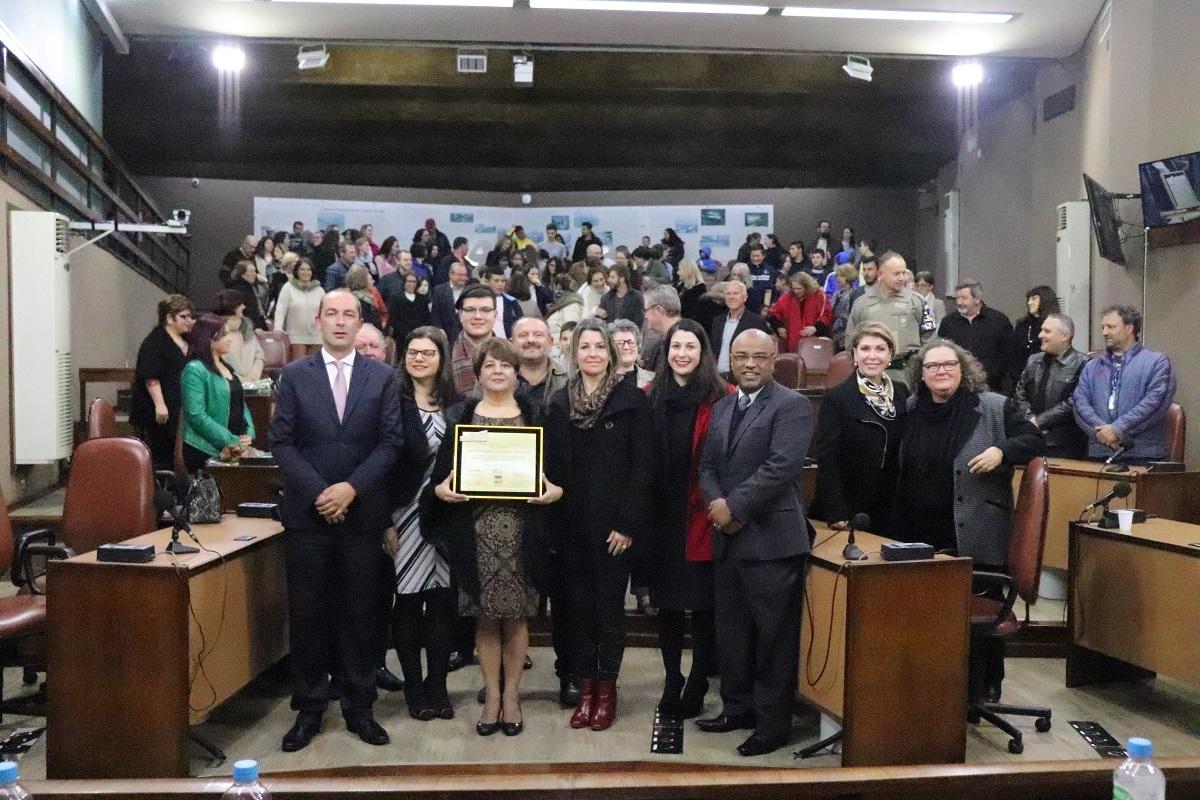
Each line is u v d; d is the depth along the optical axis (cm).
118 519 426
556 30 901
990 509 402
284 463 378
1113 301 797
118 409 844
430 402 413
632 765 360
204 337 533
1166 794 270
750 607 375
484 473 384
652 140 1474
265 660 407
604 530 393
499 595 386
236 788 218
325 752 372
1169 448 577
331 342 388
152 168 1559
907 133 1388
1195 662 398
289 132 1434
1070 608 456
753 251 1330
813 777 279
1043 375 616
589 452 396
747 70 1166
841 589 351
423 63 1141
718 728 393
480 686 452
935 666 352
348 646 385
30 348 650
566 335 552
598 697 400
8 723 405
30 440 650
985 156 1212
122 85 1265
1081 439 602
